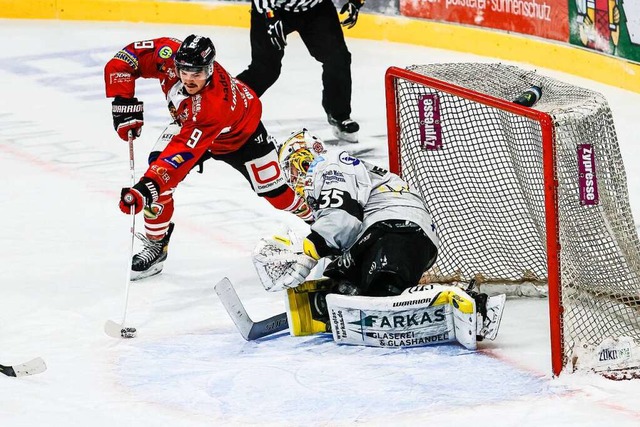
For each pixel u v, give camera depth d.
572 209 10.09
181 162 11.60
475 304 10.42
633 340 10.12
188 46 11.30
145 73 12.62
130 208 11.45
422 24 26.41
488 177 12.10
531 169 11.48
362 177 11.27
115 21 30.17
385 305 10.57
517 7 23.98
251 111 12.70
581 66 22.66
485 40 24.98
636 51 21.22
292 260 10.98
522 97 10.63
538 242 11.98
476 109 11.96
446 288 10.55
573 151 10.03
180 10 29.84
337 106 19.30
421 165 12.37
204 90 11.59
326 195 10.97
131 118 12.78
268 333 11.27
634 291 10.53
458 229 12.36
